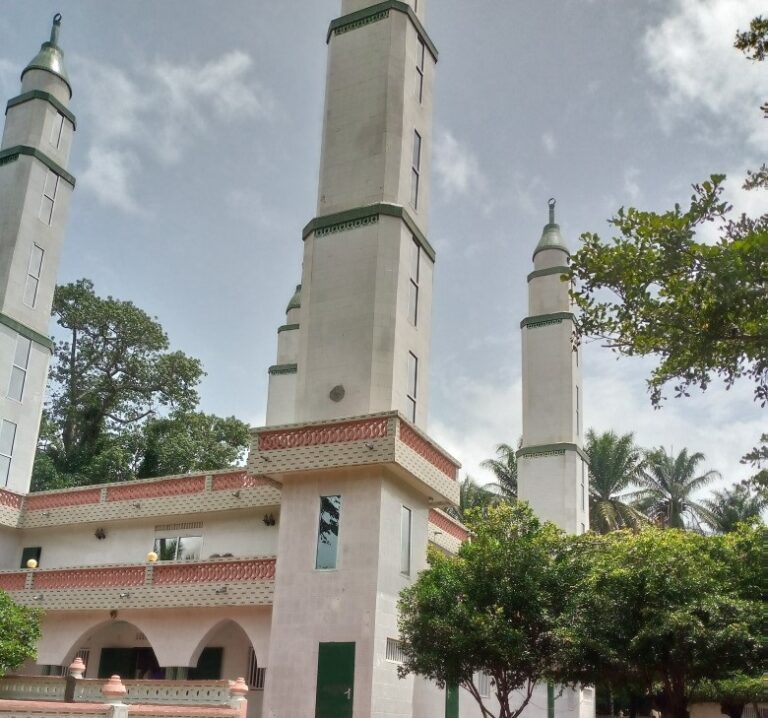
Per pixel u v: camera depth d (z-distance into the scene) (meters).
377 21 26.45
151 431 48.91
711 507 54.97
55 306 49.78
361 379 22.69
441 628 18.44
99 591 26.08
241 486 27.05
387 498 21.70
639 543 20.89
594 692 34.84
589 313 12.55
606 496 53.19
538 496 33.97
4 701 14.88
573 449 34.12
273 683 20.91
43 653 26.88
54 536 30.69
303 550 21.86
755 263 10.67
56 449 48.50
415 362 24.42
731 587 21.86
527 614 18.86
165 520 28.84
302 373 23.56
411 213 25.14
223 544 27.55
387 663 20.61
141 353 51.56
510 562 19.28
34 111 33.38
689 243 11.44
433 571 20.19
